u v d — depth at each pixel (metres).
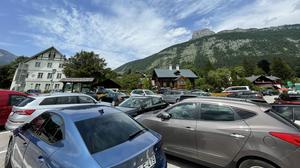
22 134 3.39
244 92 18.92
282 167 2.73
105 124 2.69
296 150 2.69
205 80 47.88
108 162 1.93
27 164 2.69
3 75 58.44
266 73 89.81
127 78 45.72
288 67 80.81
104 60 47.72
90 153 2.03
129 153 2.17
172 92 21.69
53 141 2.47
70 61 45.53
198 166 4.16
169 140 4.29
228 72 48.91
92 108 3.21
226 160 3.33
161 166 2.50
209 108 3.90
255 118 3.26
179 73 58.16
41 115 3.37
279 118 3.18
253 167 3.04
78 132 2.32
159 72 57.91
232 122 3.45
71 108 3.16
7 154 4.03
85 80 22.03
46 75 49.72
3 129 7.73
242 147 3.15
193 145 3.84
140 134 2.78
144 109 7.72
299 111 4.86
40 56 49.78
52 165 2.08
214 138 3.53
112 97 17.80
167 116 4.40
